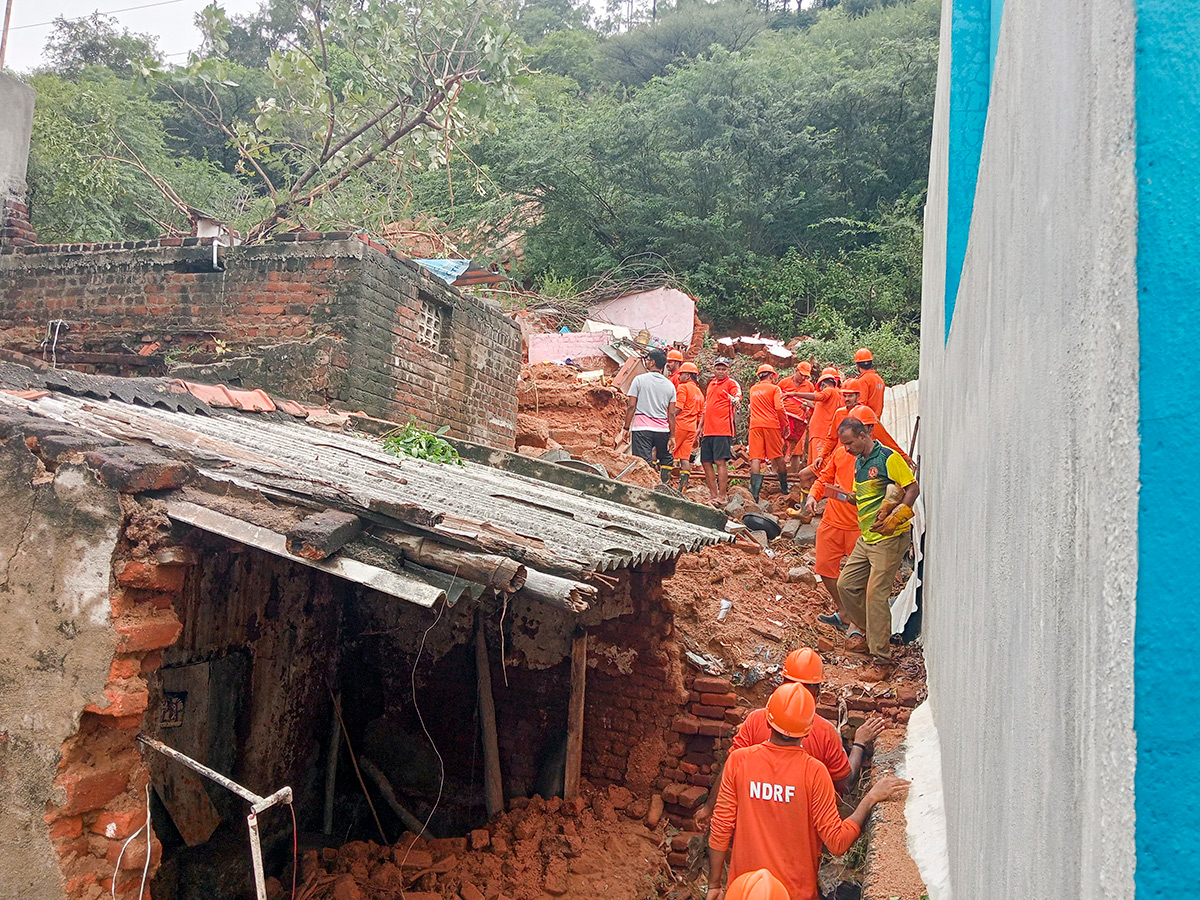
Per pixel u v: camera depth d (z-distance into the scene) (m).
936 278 7.19
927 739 5.63
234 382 7.32
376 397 8.08
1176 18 1.14
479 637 7.41
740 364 18.81
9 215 9.38
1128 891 1.07
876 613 7.41
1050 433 1.62
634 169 23.14
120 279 8.48
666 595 7.44
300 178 12.41
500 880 6.12
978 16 4.47
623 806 7.16
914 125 24.89
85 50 33.88
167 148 25.33
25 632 3.69
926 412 8.30
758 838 4.22
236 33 36.25
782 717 4.26
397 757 7.54
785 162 24.14
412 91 11.95
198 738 5.60
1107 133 1.25
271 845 6.29
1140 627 1.09
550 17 42.34
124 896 3.67
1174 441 1.09
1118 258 1.19
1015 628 1.99
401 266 8.47
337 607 7.50
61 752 3.62
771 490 12.92
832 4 42.84
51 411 4.52
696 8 35.97
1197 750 1.04
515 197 22.91
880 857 4.30
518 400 13.18
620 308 20.58
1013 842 1.86
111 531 3.63
